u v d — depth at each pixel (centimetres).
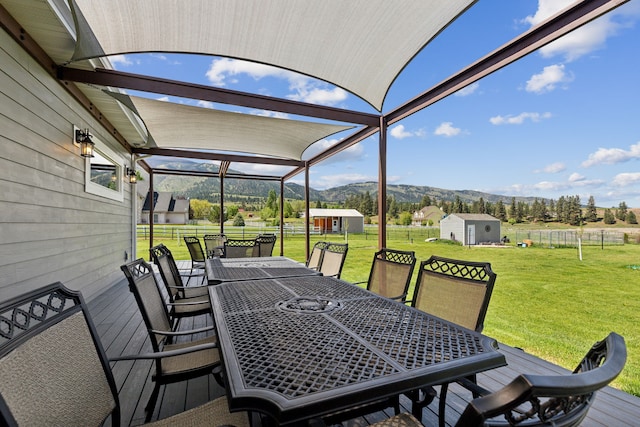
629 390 238
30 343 90
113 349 263
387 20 261
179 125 500
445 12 244
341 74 344
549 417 64
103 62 334
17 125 265
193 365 166
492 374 226
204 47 302
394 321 146
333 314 158
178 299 315
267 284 237
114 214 557
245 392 85
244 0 246
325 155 678
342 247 374
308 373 96
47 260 315
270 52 312
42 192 305
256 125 500
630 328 341
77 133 388
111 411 117
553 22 229
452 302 193
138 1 242
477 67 294
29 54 281
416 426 116
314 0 245
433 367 100
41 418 85
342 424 168
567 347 323
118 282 569
